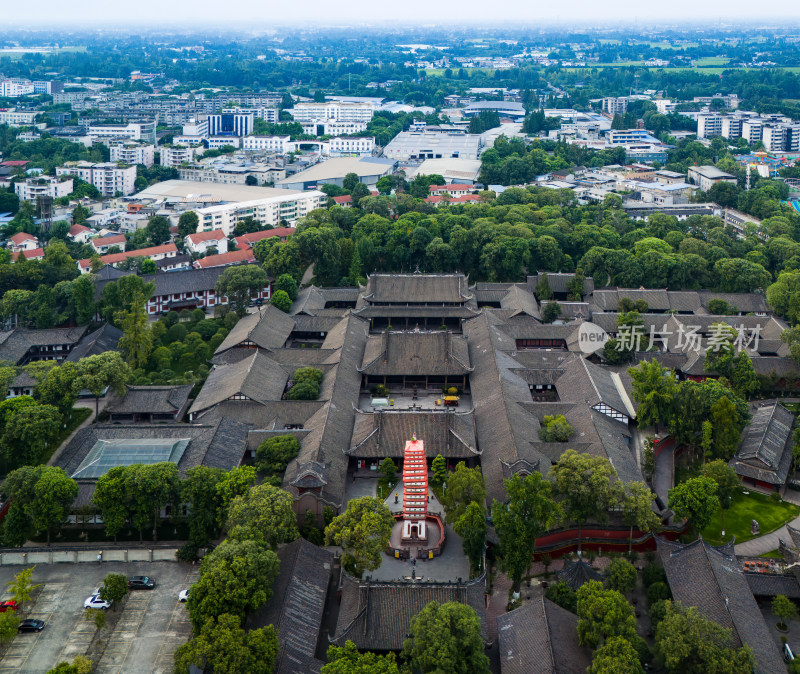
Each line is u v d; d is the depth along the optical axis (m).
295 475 193.25
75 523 188.25
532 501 164.75
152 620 159.12
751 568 169.38
